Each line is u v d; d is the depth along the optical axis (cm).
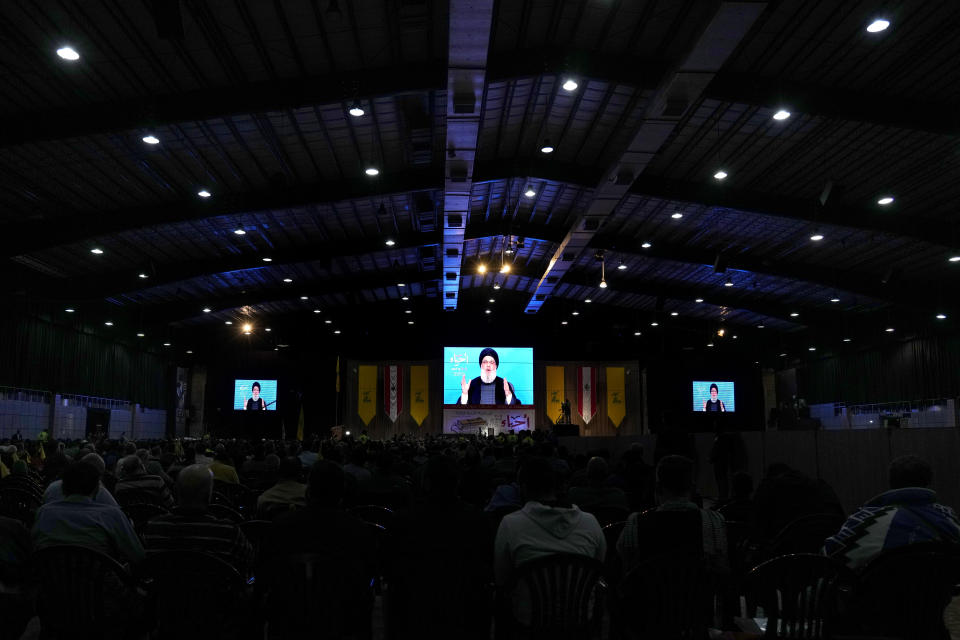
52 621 372
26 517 738
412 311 4162
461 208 2252
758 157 1942
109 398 3219
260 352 4047
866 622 343
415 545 372
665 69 1499
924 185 1967
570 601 359
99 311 3075
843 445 1171
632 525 387
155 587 360
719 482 1382
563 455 1228
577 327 4250
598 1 1349
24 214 1997
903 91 1525
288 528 371
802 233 2503
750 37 1384
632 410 4222
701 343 4344
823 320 3591
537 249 3241
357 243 2759
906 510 364
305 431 3978
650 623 355
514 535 374
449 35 1253
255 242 2645
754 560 577
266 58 1396
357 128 1798
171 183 1944
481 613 378
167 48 1323
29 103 1438
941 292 2831
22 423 2564
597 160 2086
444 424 4031
